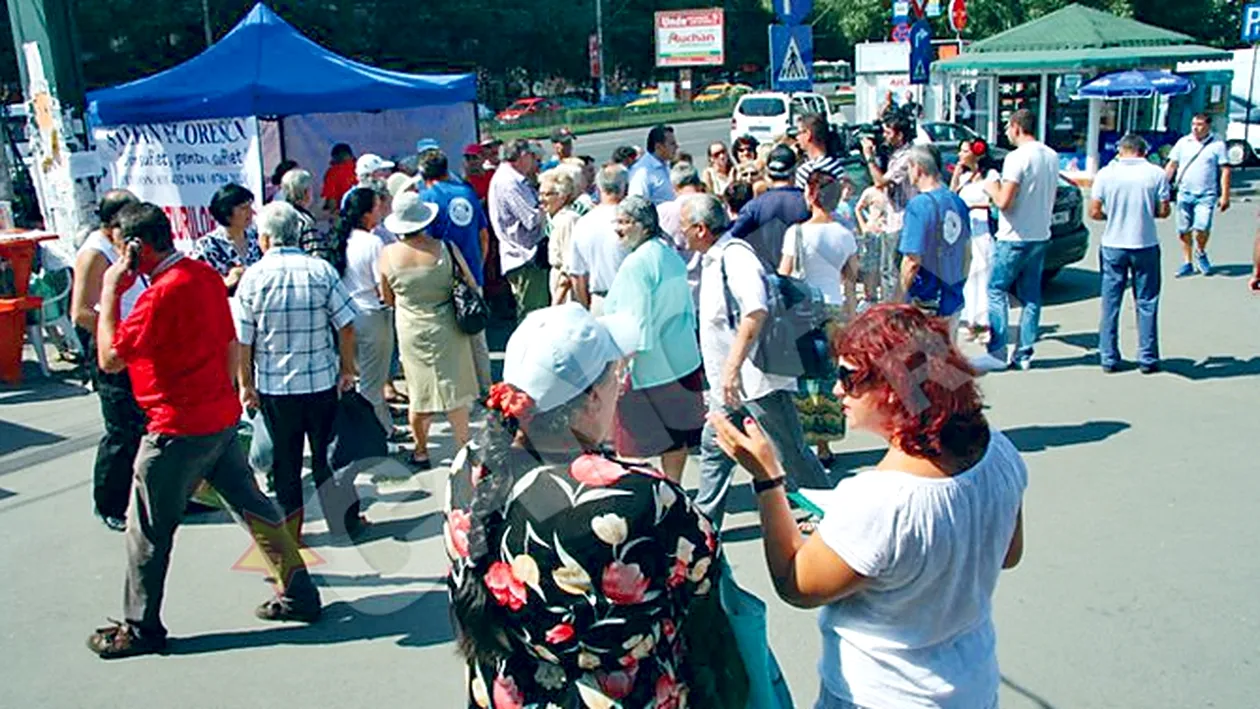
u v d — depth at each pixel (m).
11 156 12.76
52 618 4.46
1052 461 5.74
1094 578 4.38
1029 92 20.16
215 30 43.41
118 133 9.03
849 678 2.10
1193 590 4.24
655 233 2.65
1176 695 3.55
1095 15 19.05
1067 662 3.77
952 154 13.38
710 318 2.85
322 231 8.71
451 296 4.96
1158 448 5.87
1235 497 5.14
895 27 24.78
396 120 11.12
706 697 2.03
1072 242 9.34
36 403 7.94
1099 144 19.31
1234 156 15.16
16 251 8.36
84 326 5.03
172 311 3.79
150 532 4.02
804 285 2.69
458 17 51.28
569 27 56.44
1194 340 8.21
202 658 4.07
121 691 3.86
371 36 48.50
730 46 62.94
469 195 6.36
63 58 9.27
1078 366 7.58
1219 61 18.88
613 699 1.91
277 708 3.71
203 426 3.96
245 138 8.42
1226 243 12.66
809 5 8.84
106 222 4.96
